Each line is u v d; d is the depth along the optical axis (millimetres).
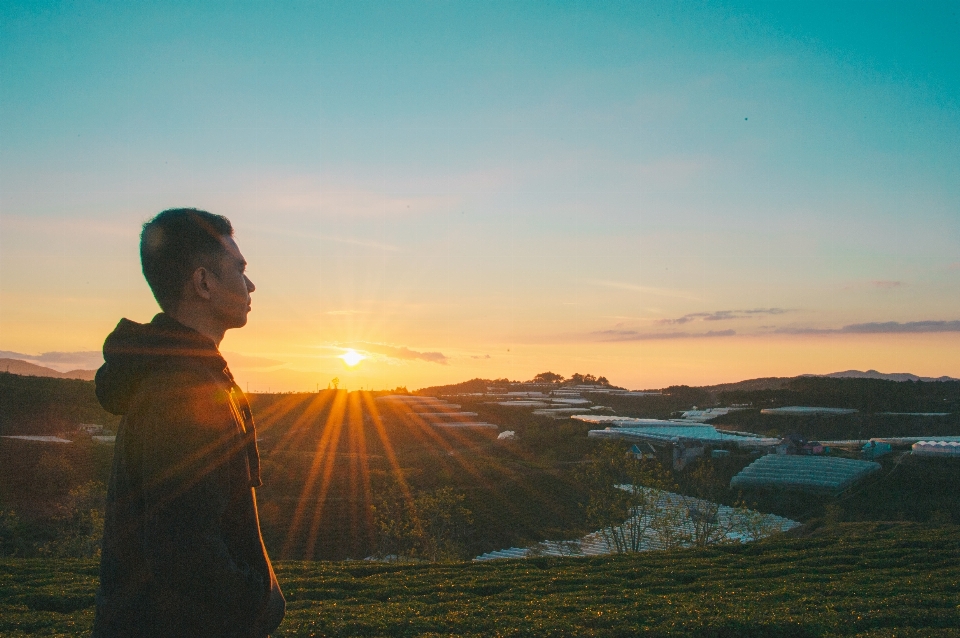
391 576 19125
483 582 18203
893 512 61688
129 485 2656
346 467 76625
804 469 72312
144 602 2557
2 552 42281
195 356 2795
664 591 17344
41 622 12977
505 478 73188
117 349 2756
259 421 126250
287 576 19047
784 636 12703
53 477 59938
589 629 12664
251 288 3193
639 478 40500
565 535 46156
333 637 12250
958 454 73062
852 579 18188
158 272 2893
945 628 12969
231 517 2828
